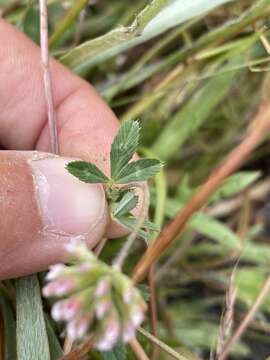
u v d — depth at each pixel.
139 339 0.08
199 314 0.11
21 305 0.07
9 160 0.07
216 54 0.09
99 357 0.07
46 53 0.07
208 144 0.11
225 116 0.11
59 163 0.07
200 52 0.09
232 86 0.10
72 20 0.09
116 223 0.07
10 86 0.09
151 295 0.08
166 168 0.11
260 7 0.08
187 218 0.07
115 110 0.10
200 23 0.11
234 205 0.11
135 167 0.06
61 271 0.05
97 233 0.07
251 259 0.11
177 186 0.11
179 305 0.11
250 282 0.10
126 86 0.10
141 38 0.08
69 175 0.07
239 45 0.09
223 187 0.10
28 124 0.09
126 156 0.06
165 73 0.11
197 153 0.11
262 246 0.11
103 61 0.10
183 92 0.10
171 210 0.10
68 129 0.08
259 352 0.11
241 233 0.11
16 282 0.07
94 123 0.08
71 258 0.05
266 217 0.12
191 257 0.11
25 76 0.09
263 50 0.10
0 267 0.07
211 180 0.07
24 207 0.07
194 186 0.11
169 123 0.10
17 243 0.07
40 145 0.09
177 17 0.08
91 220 0.07
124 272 0.10
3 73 0.09
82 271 0.05
